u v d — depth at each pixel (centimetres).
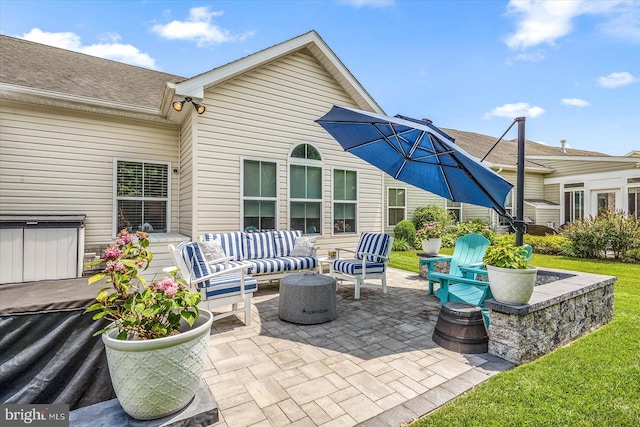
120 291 198
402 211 1234
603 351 315
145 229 670
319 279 431
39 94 536
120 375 180
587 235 930
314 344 342
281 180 680
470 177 421
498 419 211
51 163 586
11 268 474
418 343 345
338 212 761
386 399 239
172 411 195
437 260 576
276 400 238
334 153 753
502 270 301
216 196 605
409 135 461
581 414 217
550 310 323
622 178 1139
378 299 523
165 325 197
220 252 528
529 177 1424
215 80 575
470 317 325
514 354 294
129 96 677
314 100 723
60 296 220
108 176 634
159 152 684
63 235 507
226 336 364
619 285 602
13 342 196
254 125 647
